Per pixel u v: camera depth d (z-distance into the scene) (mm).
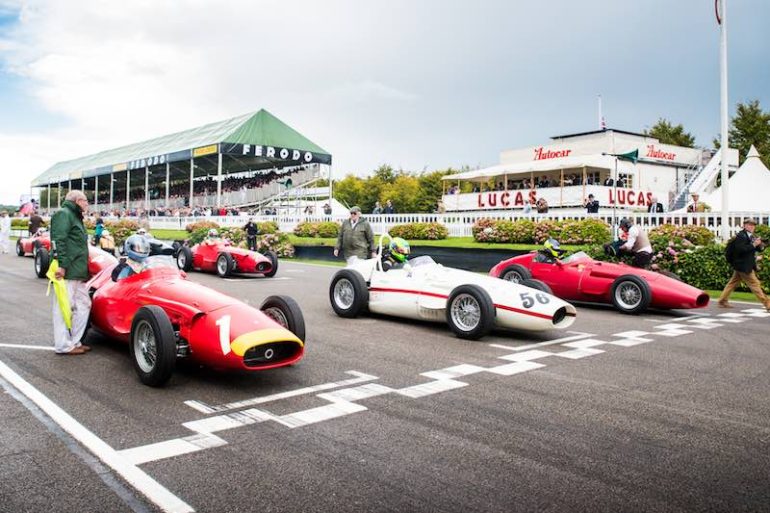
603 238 18656
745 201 28125
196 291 5910
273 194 38281
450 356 6742
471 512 3102
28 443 3953
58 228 6285
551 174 35094
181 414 4586
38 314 9078
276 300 6195
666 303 10055
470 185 41344
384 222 25906
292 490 3318
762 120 46906
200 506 3123
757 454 3949
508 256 18672
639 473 3617
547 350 7176
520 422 4508
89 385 5324
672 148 36031
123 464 3631
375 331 8172
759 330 8852
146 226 7949
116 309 6426
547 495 3303
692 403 5070
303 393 5188
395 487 3373
